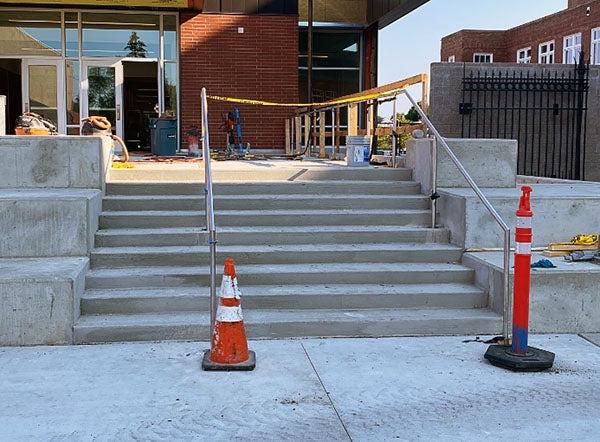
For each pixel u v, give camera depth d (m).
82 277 6.36
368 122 11.16
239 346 5.31
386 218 7.96
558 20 29.23
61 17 15.27
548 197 7.48
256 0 15.59
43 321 5.84
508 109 12.46
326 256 7.21
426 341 6.10
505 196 7.45
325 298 6.51
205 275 6.74
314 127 14.48
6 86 15.43
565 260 6.91
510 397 4.79
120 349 5.76
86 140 7.77
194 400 4.67
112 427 4.23
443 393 4.86
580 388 4.97
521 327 5.44
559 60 29.30
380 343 6.02
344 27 18.34
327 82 18.64
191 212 7.87
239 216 7.79
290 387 4.94
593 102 12.79
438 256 7.32
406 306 6.59
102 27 15.43
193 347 5.82
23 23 15.24
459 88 12.30
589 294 6.43
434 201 7.86
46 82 15.41
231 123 14.49
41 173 7.75
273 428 4.25
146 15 15.49
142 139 15.77
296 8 15.73
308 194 8.46
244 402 4.65
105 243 7.25
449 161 8.28
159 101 15.63
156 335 5.98
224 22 15.55
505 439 4.11
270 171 8.76
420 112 7.98
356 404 4.64
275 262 7.16
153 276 6.67
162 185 8.22
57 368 5.28
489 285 6.61
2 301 5.80
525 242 5.39
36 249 6.79
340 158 12.35
